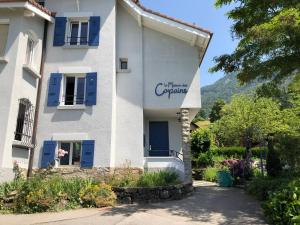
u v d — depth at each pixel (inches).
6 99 436.1
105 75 535.8
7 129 424.5
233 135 871.1
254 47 432.1
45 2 577.0
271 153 541.3
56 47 551.8
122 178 470.0
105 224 304.7
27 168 486.6
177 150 614.9
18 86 454.0
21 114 475.5
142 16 554.9
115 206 401.1
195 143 940.6
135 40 578.6
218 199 460.1
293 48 391.5
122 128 541.0
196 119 2598.4
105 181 475.8
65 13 568.4
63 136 510.6
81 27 573.0
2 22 473.1
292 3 384.5
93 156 500.7
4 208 370.3
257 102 850.1
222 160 936.3
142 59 570.9
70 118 518.0
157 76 565.6
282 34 353.7
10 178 426.3
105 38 553.6
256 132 808.9
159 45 581.3
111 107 520.4
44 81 536.4
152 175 477.7
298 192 300.4
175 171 519.5
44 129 514.9
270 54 418.3
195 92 555.5
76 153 518.0
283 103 898.7
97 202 394.3
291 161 487.2
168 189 449.4
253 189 487.2
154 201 433.4
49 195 379.2
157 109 557.6
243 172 641.6
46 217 335.6
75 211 368.8
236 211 375.9
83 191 405.7
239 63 464.4
